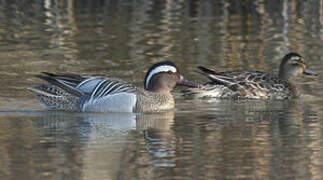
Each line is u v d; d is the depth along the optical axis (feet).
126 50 70.13
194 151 41.86
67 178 36.78
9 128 46.73
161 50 70.18
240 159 40.34
